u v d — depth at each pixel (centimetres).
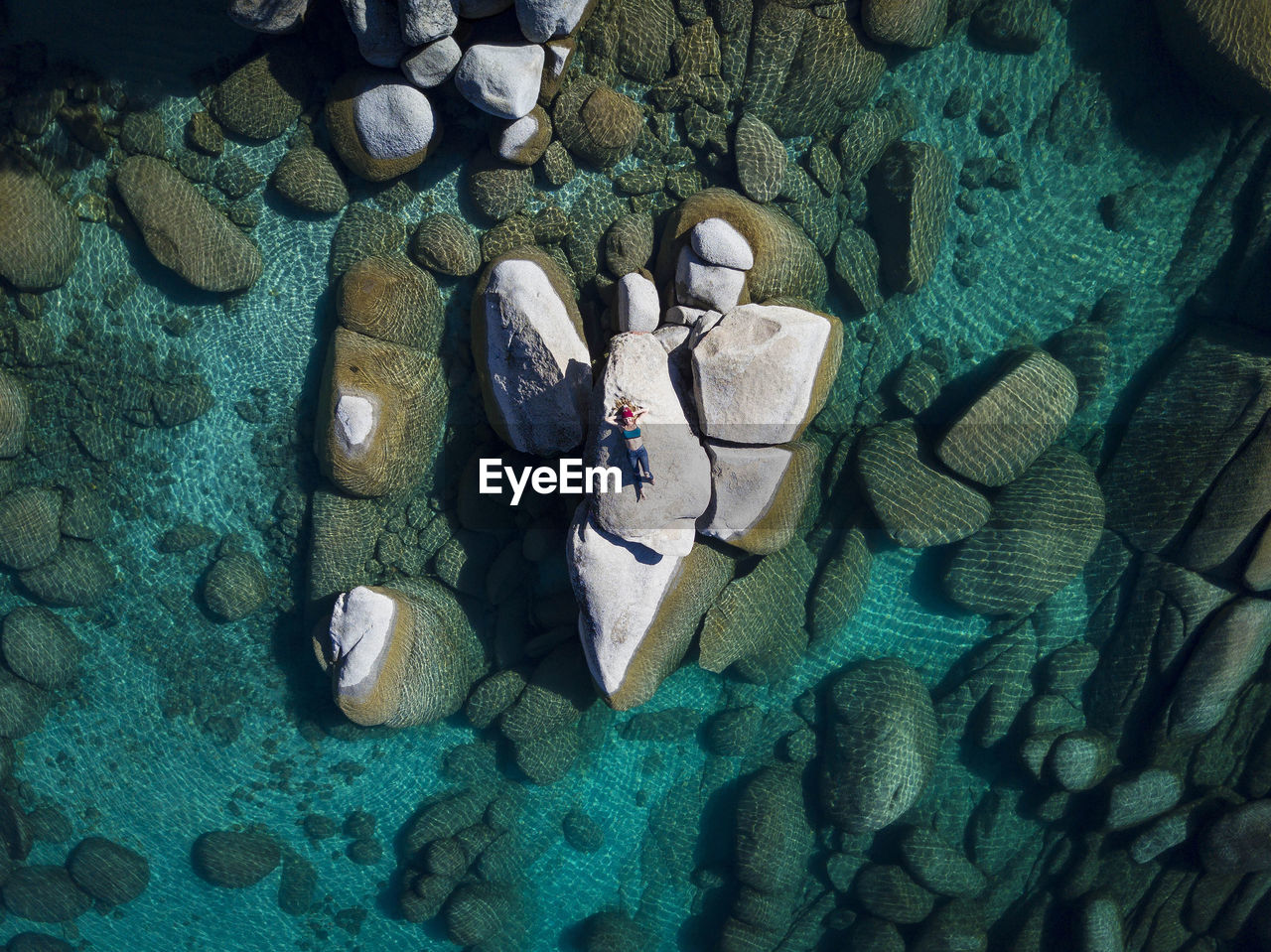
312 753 1031
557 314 902
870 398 1006
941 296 992
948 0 915
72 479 981
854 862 1027
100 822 1050
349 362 913
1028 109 959
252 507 989
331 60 907
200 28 891
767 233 900
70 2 887
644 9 905
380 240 944
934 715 1021
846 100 926
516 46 861
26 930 1068
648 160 952
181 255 909
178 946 1064
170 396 959
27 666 994
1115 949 981
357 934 1061
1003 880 1038
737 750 1034
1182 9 868
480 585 985
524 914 1055
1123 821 980
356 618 913
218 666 1020
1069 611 1014
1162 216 974
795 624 999
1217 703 952
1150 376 999
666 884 1060
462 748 1025
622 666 894
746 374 838
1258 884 987
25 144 908
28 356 950
